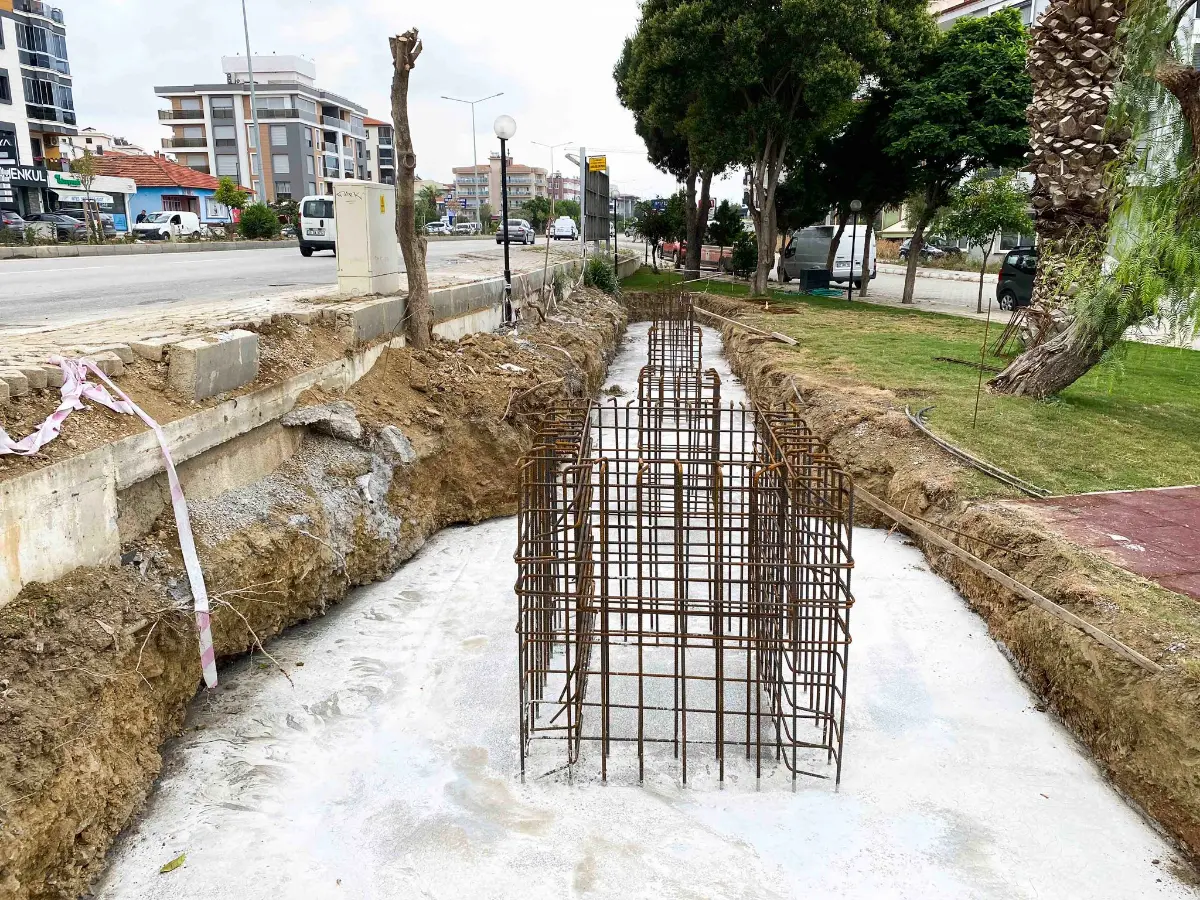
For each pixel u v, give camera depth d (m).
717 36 18.59
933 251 45.16
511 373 9.72
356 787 4.31
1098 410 9.30
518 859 3.81
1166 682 4.04
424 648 5.72
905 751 4.62
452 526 8.15
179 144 65.12
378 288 9.61
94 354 5.05
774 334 14.73
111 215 39.38
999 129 18.36
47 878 3.45
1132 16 8.38
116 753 3.93
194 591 4.68
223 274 15.08
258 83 63.84
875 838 3.96
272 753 4.55
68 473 4.08
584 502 4.94
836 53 17.69
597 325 16.31
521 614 4.39
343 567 6.26
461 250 28.52
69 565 4.12
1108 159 9.60
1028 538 5.71
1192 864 3.75
